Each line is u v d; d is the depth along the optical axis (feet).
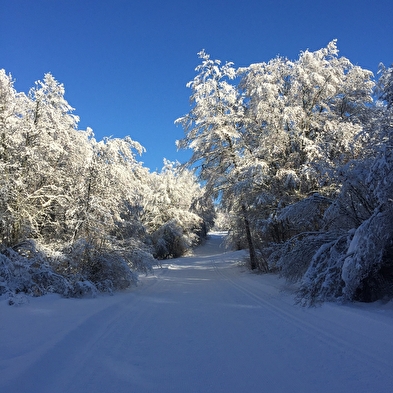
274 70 55.11
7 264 31.27
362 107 52.60
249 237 60.39
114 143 47.09
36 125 39.14
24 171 38.37
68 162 46.34
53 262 36.27
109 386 13.20
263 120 53.72
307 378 13.61
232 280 50.21
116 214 47.24
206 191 64.64
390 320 18.80
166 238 129.80
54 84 49.44
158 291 41.68
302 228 42.68
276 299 30.96
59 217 45.34
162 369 14.96
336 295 25.66
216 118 58.23
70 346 17.74
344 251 27.04
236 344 18.38
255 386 13.07
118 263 40.50
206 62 62.08
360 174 26.13
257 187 52.75
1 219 33.65
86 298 32.78
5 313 23.86
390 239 24.29
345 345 17.19
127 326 22.85
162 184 128.16
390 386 12.62
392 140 22.29
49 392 12.66
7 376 13.09
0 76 39.04
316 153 41.09
